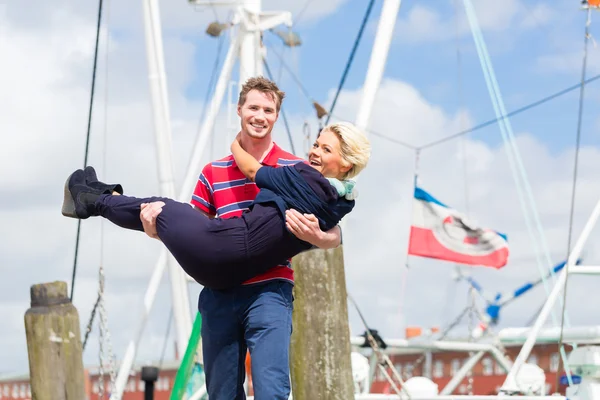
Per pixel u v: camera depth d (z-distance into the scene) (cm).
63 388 926
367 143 538
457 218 1512
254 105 540
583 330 1060
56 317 933
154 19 1541
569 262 1112
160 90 1540
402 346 1366
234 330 532
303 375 748
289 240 511
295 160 550
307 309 750
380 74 1161
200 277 520
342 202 521
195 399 1070
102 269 1026
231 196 539
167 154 1527
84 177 545
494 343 1479
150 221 515
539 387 1189
